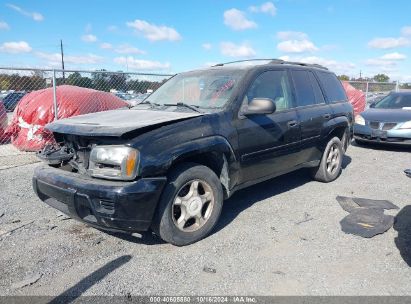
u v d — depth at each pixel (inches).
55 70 319.3
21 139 339.3
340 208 187.8
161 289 114.5
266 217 175.3
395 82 693.9
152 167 128.3
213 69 194.7
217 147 148.9
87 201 127.1
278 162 188.1
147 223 131.9
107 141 131.6
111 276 122.1
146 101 199.0
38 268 127.3
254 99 161.5
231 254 137.5
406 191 217.6
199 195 148.2
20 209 185.6
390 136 347.3
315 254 137.3
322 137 217.3
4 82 374.3
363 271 125.0
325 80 235.5
